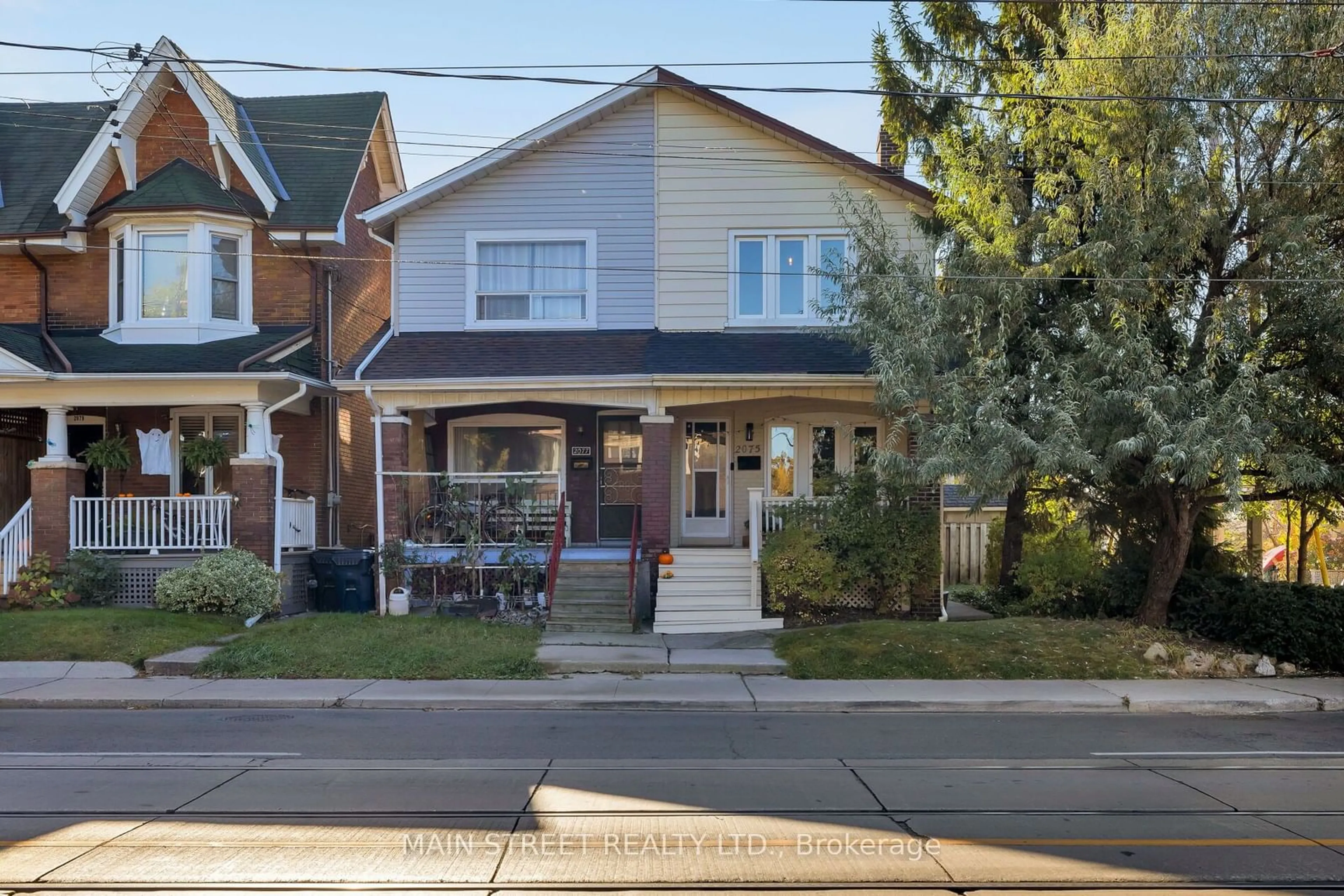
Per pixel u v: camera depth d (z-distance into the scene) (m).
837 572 16.52
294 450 19.56
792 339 18.28
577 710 11.66
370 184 22.52
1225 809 7.34
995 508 23.39
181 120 19.36
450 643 14.40
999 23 17.56
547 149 18.97
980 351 14.05
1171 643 14.42
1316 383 13.43
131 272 18.44
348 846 6.36
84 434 19.64
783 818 7.00
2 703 11.73
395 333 19.00
